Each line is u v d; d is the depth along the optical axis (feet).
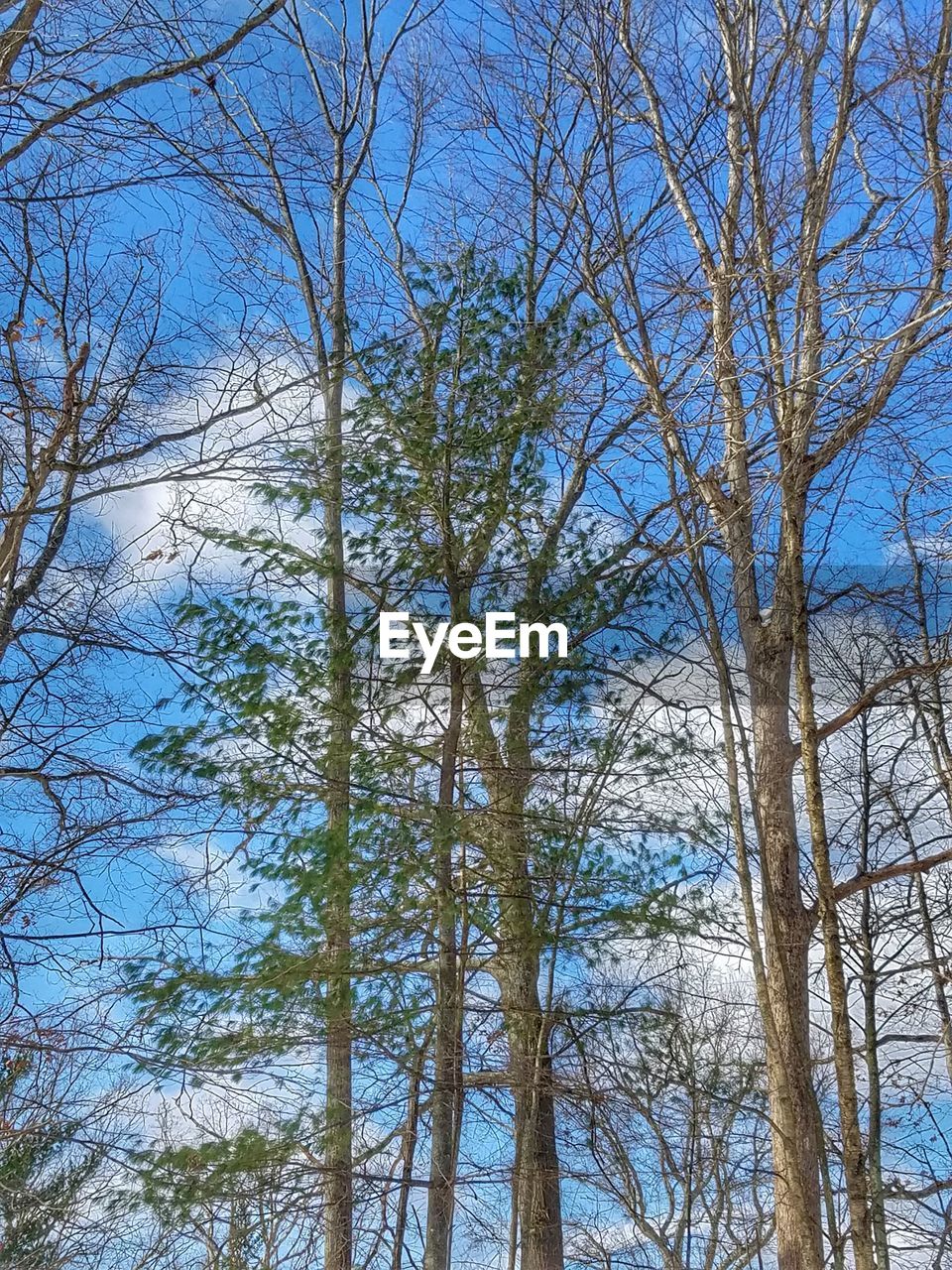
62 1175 28.86
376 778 31.68
